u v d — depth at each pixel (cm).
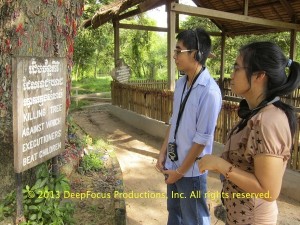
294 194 401
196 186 218
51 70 246
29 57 217
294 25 843
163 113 679
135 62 2202
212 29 1719
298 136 406
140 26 947
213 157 149
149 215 350
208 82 211
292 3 844
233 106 502
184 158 221
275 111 131
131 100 826
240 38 1722
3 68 256
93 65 2338
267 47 133
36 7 264
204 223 225
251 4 923
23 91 212
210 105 206
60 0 289
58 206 258
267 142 128
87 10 1396
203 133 208
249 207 148
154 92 706
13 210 250
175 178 218
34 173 279
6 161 266
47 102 244
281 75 133
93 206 315
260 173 130
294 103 845
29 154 225
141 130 751
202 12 656
